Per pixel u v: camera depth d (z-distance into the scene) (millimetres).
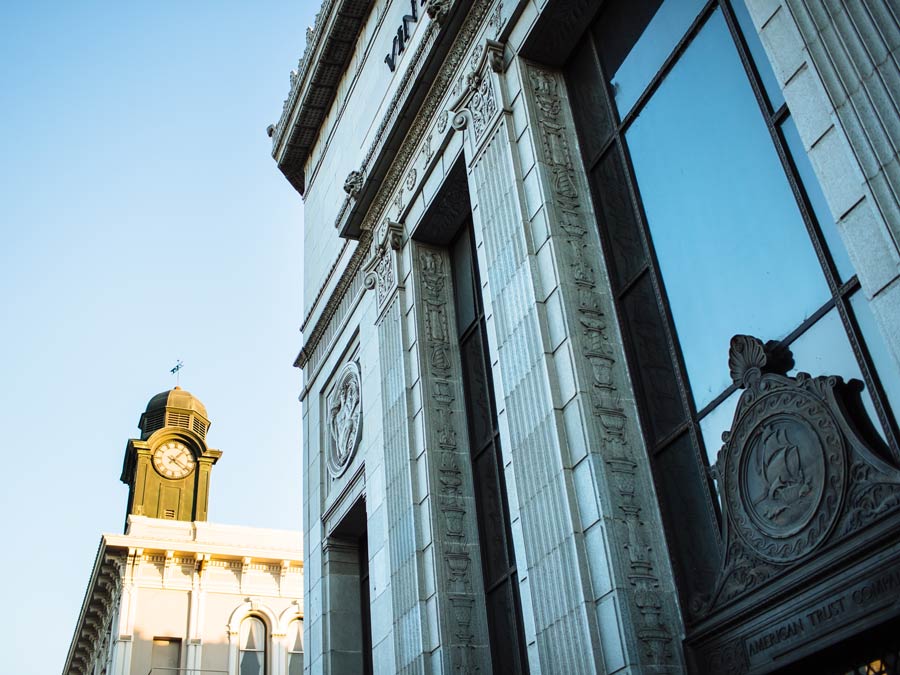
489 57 14031
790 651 8391
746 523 9219
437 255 16891
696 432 10211
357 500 18859
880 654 7758
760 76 10148
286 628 46219
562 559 10406
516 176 12914
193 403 61656
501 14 14344
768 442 9125
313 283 24656
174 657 43875
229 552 46312
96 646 48656
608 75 12938
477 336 15672
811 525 8445
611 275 12016
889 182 7234
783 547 8711
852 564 7945
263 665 45094
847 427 8250
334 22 22875
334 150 24250
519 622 13016
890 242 7133
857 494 8047
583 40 13633
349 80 23531
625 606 9648
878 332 8234
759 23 8930
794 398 8914
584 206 12547
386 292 17219
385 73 20391
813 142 8141
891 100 7355
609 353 11414
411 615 14070
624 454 10703
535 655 10656
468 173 14375
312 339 23750
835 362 8656
